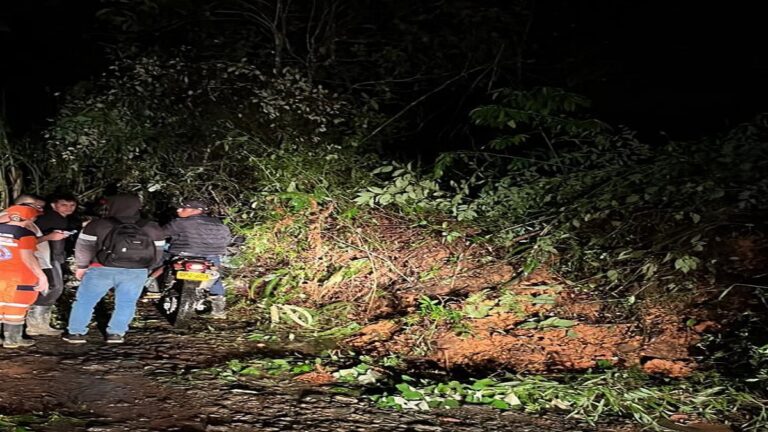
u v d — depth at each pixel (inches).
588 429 217.3
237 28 524.7
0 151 408.8
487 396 238.1
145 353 269.4
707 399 234.5
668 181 351.9
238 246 371.6
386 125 507.2
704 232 336.2
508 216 394.0
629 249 335.0
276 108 437.1
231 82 452.1
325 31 538.3
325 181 382.3
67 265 369.1
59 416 202.7
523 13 518.6
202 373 248.4
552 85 563.2
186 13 497.4
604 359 274.2
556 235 353.1
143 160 435.5
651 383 251.1
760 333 273.7
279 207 376.5
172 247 314.5
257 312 335.3
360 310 336.2
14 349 261.3
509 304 318.7
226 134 421.7
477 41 528.4
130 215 281.3
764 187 322.0
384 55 526.6
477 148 565.6
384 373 261.1
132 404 217.5
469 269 358.6
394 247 376.8
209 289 322.3
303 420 213.0
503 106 432.8
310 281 359.6
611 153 389.4
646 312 305.1
